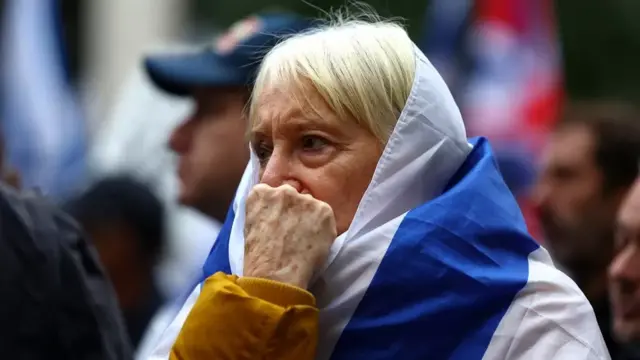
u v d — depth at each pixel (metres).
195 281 4.16
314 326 3.28
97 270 4.54
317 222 3.37
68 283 4.26
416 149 3.47
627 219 4.39
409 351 3.33
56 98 10.96
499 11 10.49
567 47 20.11
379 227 3.40
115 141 9.20
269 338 3.23
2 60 11.30
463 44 10.63
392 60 3.52
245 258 3.39
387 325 3.33
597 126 6.10
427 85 3.52
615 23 20.09
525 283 3.40
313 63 3.46
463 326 3.35
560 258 6.00
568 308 3.39
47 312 4.18
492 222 3.47
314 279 3.40
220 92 5.66
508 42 10.38
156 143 8.99
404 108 3.47
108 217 7.19
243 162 5.62
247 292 3.29
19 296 4.13
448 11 10.80
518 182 9.41
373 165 3.47
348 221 3.45
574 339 3.35
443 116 3.54
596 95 19.98
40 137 10.71
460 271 3.37
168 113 9.05
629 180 5.97
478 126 10.12
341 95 3.44
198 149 5.66
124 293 7.23
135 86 9.27
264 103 3.52
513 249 3.50
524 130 9.98
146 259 7.28
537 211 6.39
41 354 4.17
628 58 20.08
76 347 4.24
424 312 3.33
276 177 3.46
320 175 3.45
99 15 17.80
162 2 17.91
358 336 3.35
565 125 6.74
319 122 3.44
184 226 8.26
